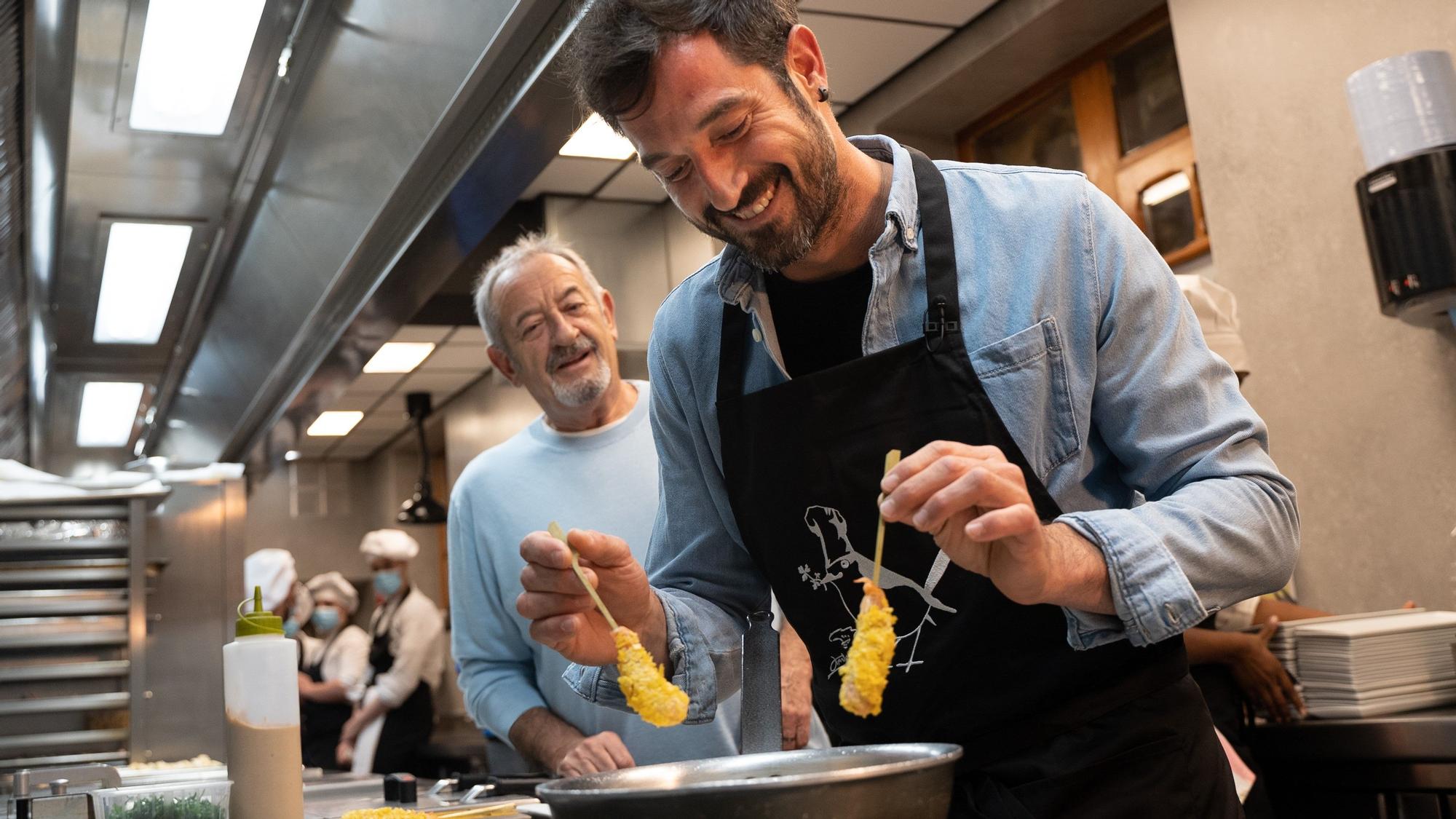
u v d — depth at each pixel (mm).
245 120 2307
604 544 1061
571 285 2131
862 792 732
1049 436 1063
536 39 1489
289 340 2949
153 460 4168
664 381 1282
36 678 3365
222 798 1218
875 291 1077
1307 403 2598
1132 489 1117
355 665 5000
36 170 2318
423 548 8203
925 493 831
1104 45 3193
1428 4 2305
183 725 3951
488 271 2230
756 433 1136
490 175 1846
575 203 3971
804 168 998
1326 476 2564
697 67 953
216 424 4082
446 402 6941
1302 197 2582
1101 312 1063
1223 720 1996
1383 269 2213
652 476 2115
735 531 1275
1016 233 1085
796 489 1112
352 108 2010
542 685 2094
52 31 1878
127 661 3463
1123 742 1013
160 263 2959
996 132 3621
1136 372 1050
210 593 4051
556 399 2127
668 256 4055
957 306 1064
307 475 8516
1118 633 948
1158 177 3074
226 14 1946
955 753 793
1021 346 1052
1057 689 1031
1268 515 974
